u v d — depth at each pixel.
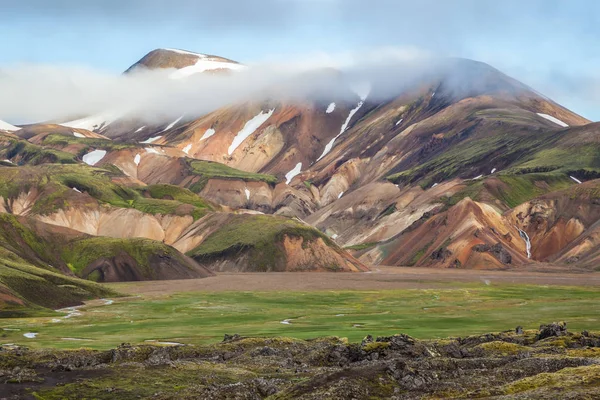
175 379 91.75
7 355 106.12
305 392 75.00
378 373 79.19
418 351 100.38
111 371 96.31
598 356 97.06
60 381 90.69
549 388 69.38
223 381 92.19
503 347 107.00
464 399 70.44
